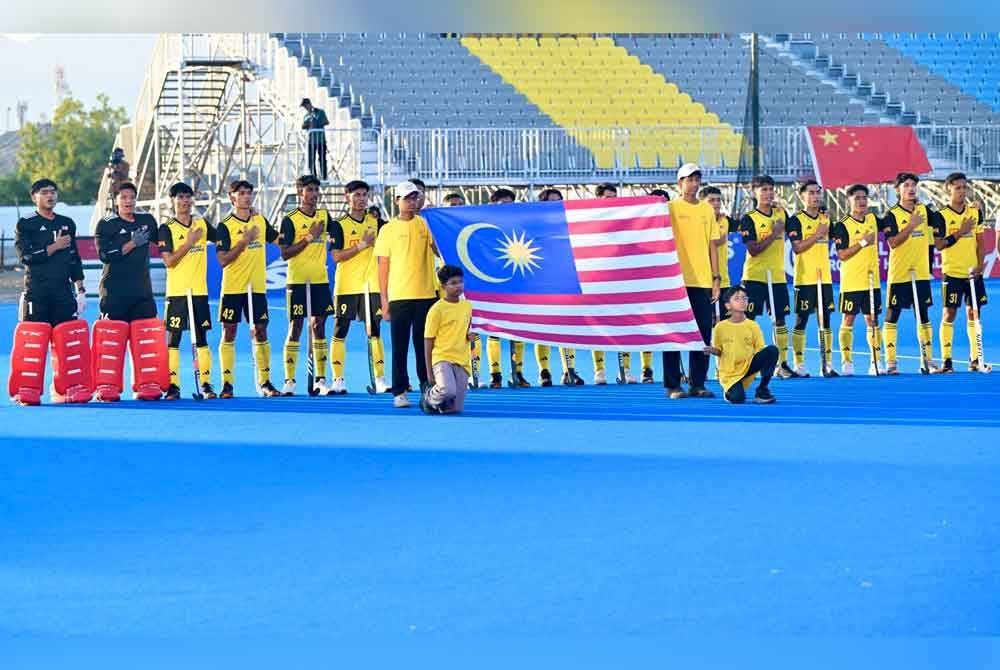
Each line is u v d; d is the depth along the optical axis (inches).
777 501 282.8
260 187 1112.2
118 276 499.8
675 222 497.7
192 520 267.9
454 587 214.7
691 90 1380.4
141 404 484.4
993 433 384.8
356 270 520.7
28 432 402.9
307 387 542.0
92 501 289.1
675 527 257.3
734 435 384.8
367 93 1327.5
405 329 464.8
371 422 422.6
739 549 238.4
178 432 401.1
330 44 1348.4
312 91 1268.5
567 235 511.8
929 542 242.5
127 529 259.6
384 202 1074.7
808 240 553.3
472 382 536.7
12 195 3280.0
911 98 1414.9
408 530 257.0
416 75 1342.3
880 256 1080.8
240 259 506.0
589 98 1359.5
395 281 463.5
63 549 242.4
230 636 189.8
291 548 242.2
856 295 567.5
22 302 489.4
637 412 445.4
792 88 1393.9
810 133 1110.4
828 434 385.1
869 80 1424.7
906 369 601.6
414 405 471.2
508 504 282.4
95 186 3336.6
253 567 228.4
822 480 308.2
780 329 562.6
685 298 496.7
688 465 331.3
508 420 425.1
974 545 240.1
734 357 470.6
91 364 496.4
